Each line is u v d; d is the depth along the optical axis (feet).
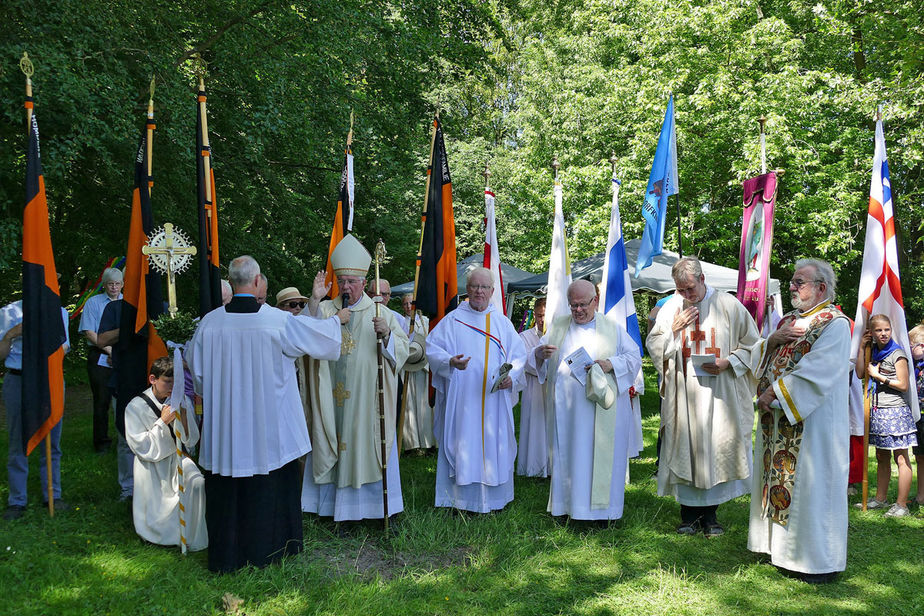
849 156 49.47
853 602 12.78
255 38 33.60
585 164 58.23
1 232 24.91
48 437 16.61
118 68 26.76
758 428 14.53
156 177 33.24
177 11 31.89
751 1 49.16
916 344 18.71
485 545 15.49
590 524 17.03
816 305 13.84
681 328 16.11
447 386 17.94
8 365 17.12
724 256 55.42
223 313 14.02
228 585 13.20
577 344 17.42
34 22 24.48
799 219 50.19
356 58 37.14
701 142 49.52
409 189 57.72
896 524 16.97
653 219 23.15
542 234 64.28
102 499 18.63
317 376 16.15
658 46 52.60
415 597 13.00
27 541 14.97
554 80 63.67
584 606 12.65
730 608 12.55
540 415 22.26
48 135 26.61
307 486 16.71
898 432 17.53
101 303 24.41
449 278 20.53
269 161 38.91
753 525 14.57
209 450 13.80
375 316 16.65
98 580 13.26
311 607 12.44
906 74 43.83
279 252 43.88
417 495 19.43
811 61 54.80
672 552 15.29
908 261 55.77
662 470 16.51
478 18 46.93
